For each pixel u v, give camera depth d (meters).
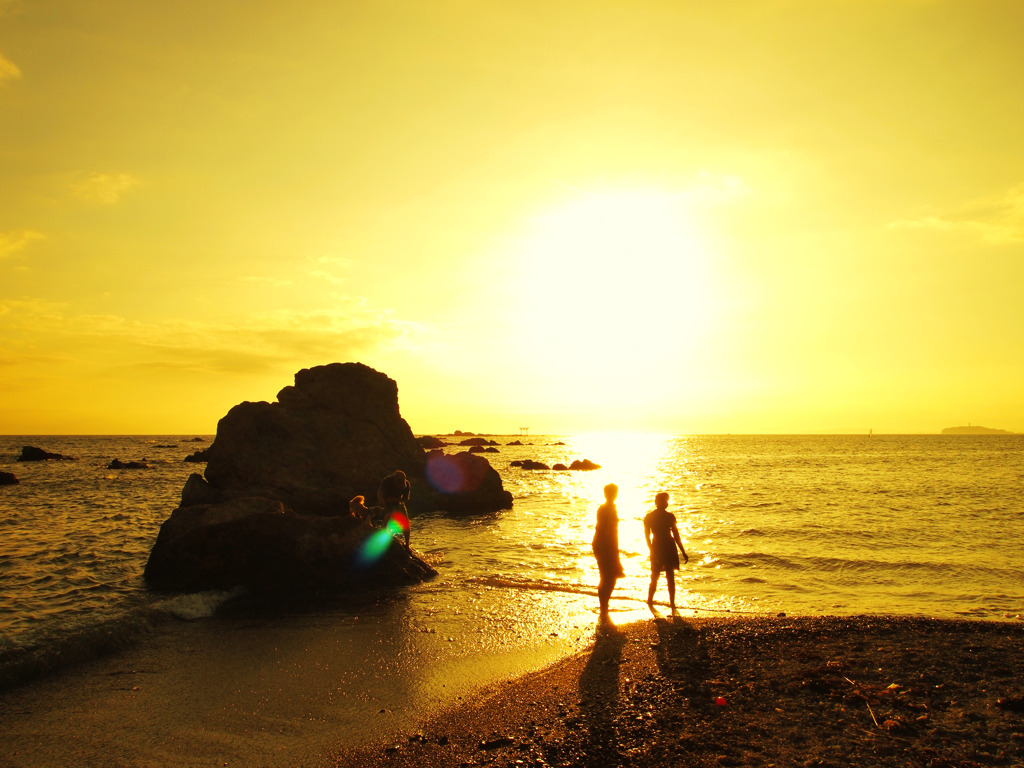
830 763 5.39
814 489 37.69
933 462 73.81
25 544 19.08
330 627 10.29
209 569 12.92
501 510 28.88
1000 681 7.38
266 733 6.37
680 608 11.52
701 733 6.05
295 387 26.70
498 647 9.12
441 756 5.79
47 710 6.98
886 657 8.30
